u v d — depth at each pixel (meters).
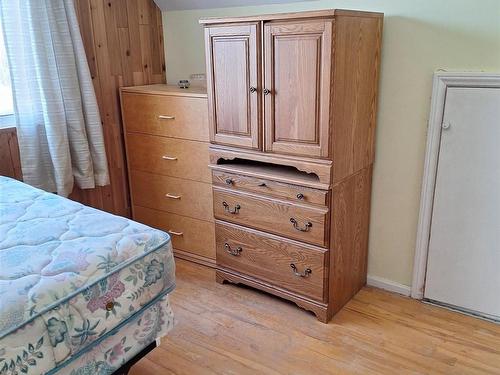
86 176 2.77
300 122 2.03
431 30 2.09
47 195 1.96
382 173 2.40
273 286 2.38
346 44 1.92
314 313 2.26
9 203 1.83
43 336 1.24
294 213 2.17
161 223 3.01
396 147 2.32
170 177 2.84
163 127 2.76
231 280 2.56
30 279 1.29
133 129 2.93
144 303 1.55
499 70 1.97
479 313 2.26
